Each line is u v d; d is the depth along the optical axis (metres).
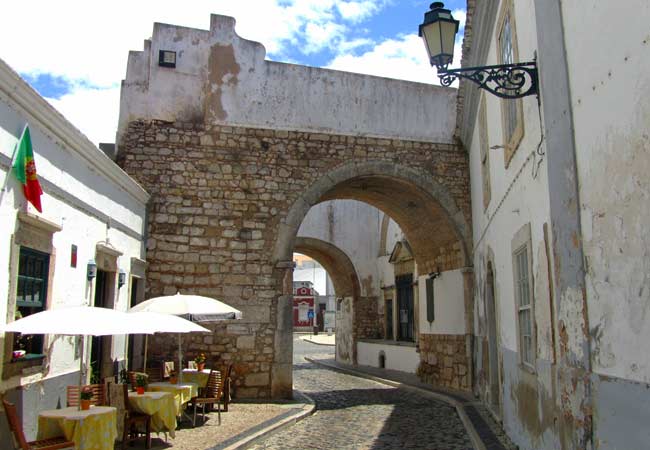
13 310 5.32
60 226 6.22
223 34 12.13
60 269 6.49
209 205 11.48
